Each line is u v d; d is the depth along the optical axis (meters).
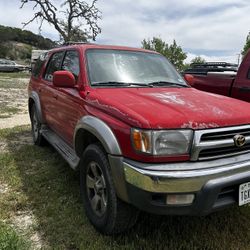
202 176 2.83
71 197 4.19
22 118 9.91
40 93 6.05
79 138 3.88
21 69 41.31
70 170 5.05
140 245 3.21
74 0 37.38
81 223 3.63
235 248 3.21
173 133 2.89
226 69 7.33
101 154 3.31
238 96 6.12
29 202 4.08
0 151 6.12
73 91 4.25
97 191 3.47
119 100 3.46
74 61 4.59
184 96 3.72
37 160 5.59
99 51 4.48
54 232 3.46
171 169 2.84
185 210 2.88
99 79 4.11
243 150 3.18
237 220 3.72
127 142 3.00
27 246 3.12
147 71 4.50
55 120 5.16
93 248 3.14
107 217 3.26
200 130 2.94
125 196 3.03
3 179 4.80
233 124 3.10
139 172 2.85
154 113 3.04
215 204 2.96
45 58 6.27
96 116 3.47
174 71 4.87
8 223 3.62
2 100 13.95
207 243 3.27
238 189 3.04
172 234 3.43
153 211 2.88
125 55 4.60
